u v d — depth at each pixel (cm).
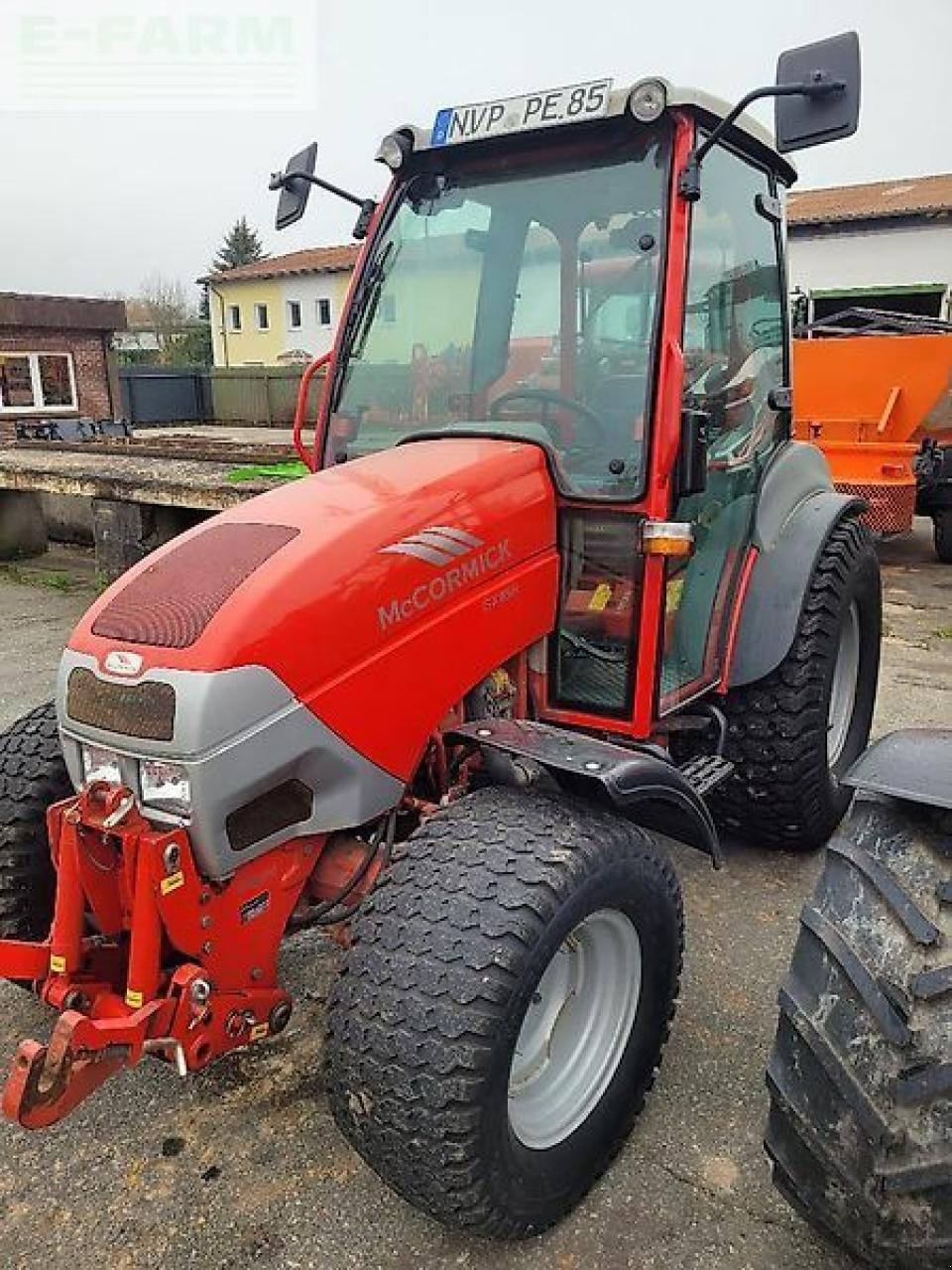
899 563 862
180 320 5191
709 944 306
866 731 395
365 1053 187
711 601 305
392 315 292
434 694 230
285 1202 219
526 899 193
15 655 609
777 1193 215
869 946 178
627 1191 221
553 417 265
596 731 267
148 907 191
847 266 2148
